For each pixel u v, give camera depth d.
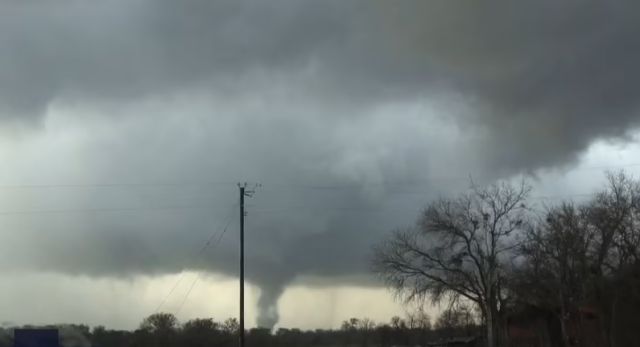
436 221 72.25
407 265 72.56
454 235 71.94
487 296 71.19
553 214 71.62
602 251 65.75
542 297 72.38
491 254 71.88
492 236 72.12
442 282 71.94
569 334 76.69
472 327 101.69
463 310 79.31
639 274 63.66
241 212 56.75
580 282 68.50
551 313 78.69
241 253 55.75
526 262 72.88
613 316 63.34
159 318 76.12
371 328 114.31
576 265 69.25
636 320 63.88
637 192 65.25
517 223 72.25
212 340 80.12
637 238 64.19
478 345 88.62
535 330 80.38
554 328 78.62
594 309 68.94
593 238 67.50
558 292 70.62
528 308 78.25
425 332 110.88
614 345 62.78
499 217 72.31
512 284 73.06
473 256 72.19
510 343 81.94
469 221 72.25
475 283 72.00
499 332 77.12
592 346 69.94
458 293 73.19
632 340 63.50
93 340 50.16
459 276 72.12
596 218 66.50
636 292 62.22
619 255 66.06
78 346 49.12
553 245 69.88
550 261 71.00
